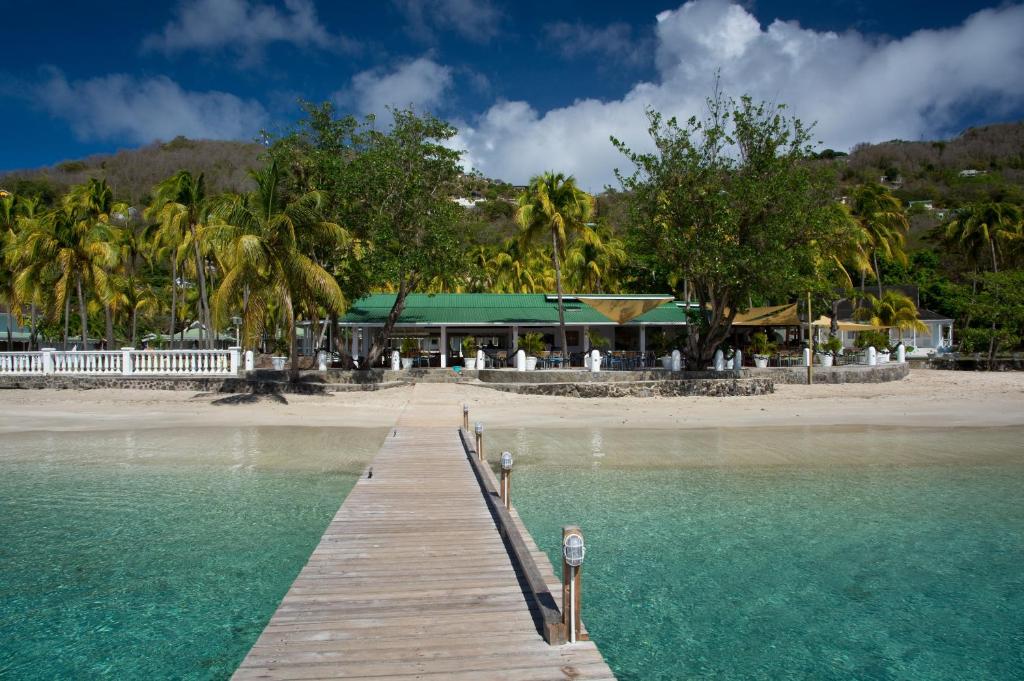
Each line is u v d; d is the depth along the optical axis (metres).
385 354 36.59
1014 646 6.73
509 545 8.09
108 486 12.62
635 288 56.22
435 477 12.16
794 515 10.91
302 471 13.91
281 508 11.16
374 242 28.03
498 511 9.17
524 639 5.61
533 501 11.70
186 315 62.59
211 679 5.98
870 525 10.40
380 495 10.80
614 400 26.05
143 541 9.55
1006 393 28.78
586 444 17.23
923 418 21.81
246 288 26.94
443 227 28.50
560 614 5.77
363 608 6.26
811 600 7.75
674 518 10.73
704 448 16.69
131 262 55.22
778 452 16.12
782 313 39.03
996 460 15.17
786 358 37.44
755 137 27.55
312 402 24.30
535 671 5.05
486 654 5.32
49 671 6.12
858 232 29.03
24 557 8.92
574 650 5.40
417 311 37.41
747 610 7.50
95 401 24.19
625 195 29.92
